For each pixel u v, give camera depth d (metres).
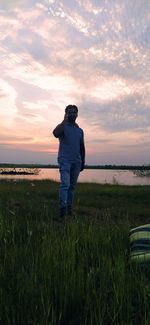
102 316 1.27
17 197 5.43
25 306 1.32
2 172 33.59
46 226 2.66
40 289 1.40
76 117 3.69
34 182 10.61
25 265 1.70
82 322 1.28
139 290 1.50
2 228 2.39
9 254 1.84
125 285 1.48
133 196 6.29
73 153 3.62
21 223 2.77
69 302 1.39
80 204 5.02
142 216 4.08
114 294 1.41
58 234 2.36
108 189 7.68
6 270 1.64
